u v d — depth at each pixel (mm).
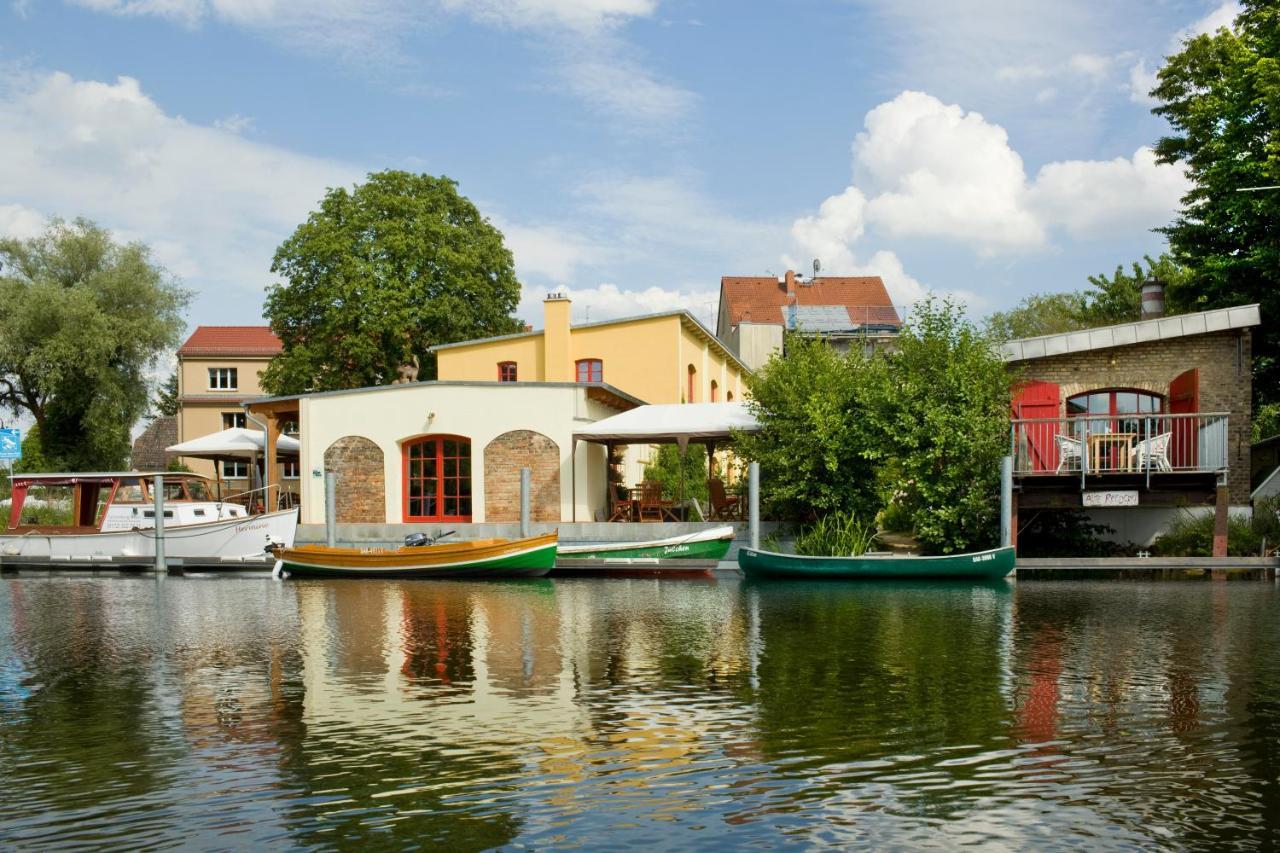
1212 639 12805
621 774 7352
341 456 28609
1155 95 29438
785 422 24062
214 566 25969
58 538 26641
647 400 34812
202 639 13867
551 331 34938
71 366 44438
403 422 28203
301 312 40312
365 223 39844
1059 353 22484
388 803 6820
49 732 8766
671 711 9172
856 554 21688
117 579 24219
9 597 20016
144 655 12602
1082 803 6672
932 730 8414
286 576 24203
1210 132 27688
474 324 41438
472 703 9602
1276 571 20094
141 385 47344
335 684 10586
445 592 20000
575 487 27016
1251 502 22391
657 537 24672
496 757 7805
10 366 44500
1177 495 20781
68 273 47250
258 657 12320
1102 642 12633
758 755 7773
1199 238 27922
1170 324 22109
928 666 11180
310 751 8047
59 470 45688
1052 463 21656
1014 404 22484
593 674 10945
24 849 6125
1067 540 23094
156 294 47312
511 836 6215
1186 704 9242
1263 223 26234
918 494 22312
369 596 19359
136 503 27172
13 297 44188
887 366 23891
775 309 60344
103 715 9344
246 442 32719
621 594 19172
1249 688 9883
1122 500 20734
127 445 47531
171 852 6055
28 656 12633
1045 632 13500
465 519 27938
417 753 7945
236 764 7750
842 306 60875
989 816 6449
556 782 7195
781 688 10102
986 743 8039
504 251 43500
